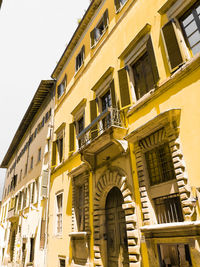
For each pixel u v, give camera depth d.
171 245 6.00
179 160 6.11
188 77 6.61
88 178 10.52
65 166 13.54
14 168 30.03
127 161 8.20
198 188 5.51
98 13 13.41
